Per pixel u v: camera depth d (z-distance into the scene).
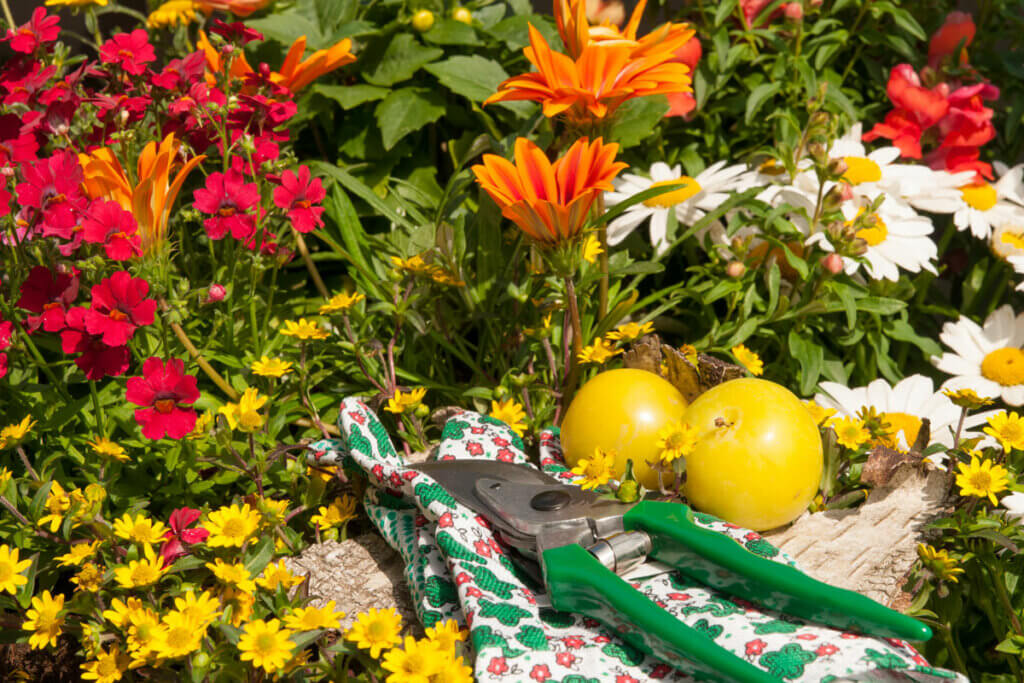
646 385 1.24
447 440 1.31
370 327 1.67
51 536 1.11
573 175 1.24
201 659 0.92
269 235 1.58
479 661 0.93
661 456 1.12
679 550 1.01
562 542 1.03
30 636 1.03
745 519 1.15
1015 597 1.31
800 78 2.10
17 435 1.14
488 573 1.03
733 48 2.05
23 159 1.37
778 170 1.83
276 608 1.00
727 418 1.14
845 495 1.28
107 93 1.66
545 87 1.38
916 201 1.80
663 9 2.36
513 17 2.15
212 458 1.23
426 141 2.20
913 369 2.06
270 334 1.74
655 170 1.86
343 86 2.03
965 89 1.90
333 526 1.26
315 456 1.28
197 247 1.81
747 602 1.00
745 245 1.69
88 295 1.55
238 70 1.63
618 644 0.98
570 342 1.63
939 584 1.17
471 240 1.74
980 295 2.03
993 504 1.21
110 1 2.35
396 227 1.79
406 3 2.14
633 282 1.76
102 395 1.47
